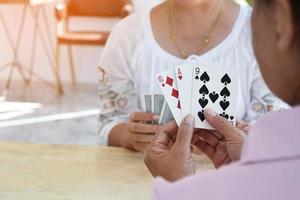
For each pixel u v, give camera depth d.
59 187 1.42
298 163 0.65
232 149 1.24
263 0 0.71
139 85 1.87
